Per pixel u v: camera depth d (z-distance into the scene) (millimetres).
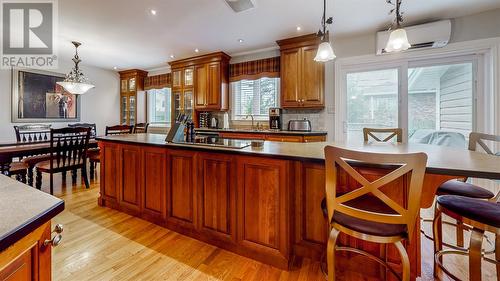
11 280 532
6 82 4324
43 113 4750
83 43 3908
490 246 1853
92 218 2357
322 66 3615
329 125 3807
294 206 1683
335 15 2914
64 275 1493
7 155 2549
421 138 3330
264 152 1610
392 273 1326
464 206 1141
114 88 6027
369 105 3619
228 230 1788
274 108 4141
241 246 1730
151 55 4617
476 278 1064
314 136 3545
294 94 3797
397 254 1416
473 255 1068
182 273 1538
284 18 3023
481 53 2963
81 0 2590
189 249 1819
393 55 3344
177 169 2043
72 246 1840
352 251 1408
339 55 3670
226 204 1788
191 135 2322
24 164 2949
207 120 4883
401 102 3406
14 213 594
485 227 1035
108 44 3980
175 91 5066
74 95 5211
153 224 2230
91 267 1582
